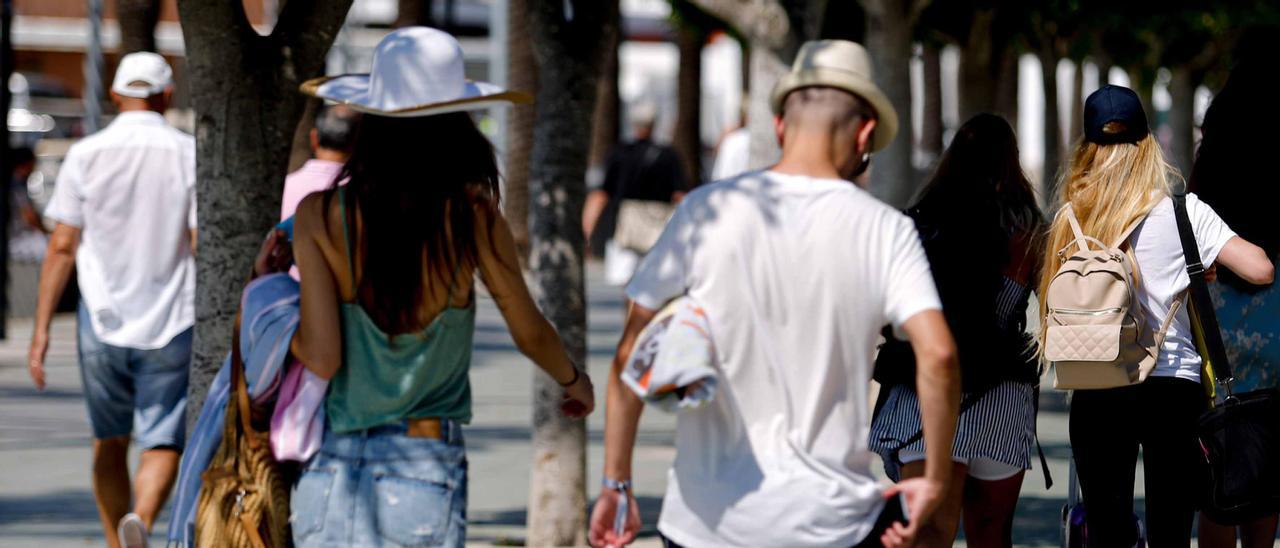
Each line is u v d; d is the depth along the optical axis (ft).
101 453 41.75
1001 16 130.41
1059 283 32.32
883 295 21.93
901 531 22.06
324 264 23.71
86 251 40.78
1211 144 35.60
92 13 104.83
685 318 21.72
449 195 23.65
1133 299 32.27
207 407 25.89
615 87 190.19
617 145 86.69
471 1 187.73
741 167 89.40
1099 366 31.89
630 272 86.48
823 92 22.31
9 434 64.95
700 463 22.20
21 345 99.66
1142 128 32.71
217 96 31.65
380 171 23.66
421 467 23.58
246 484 24.40
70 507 50.42
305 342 23.68
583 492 44.65
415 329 23.61
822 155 22.36
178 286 40.91
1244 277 31.99
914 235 22.17
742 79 184.96
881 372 32.27
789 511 21.65
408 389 23.56
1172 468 33.14
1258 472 32.68
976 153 32.50
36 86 215.10
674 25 147.64
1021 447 32.14
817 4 56.44
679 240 22.13
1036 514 48.88
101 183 40.40
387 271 23.43
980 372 31.78
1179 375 32.71
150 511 40.24
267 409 24.57
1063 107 259.39
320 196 23.89
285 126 32.14
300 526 23.81
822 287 21.84
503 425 68.90
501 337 107.65
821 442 21.97
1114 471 33.42
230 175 31.73
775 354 21.88
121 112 41.45
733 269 21.86
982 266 31.94
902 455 31.81
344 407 23.76
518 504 51.93
